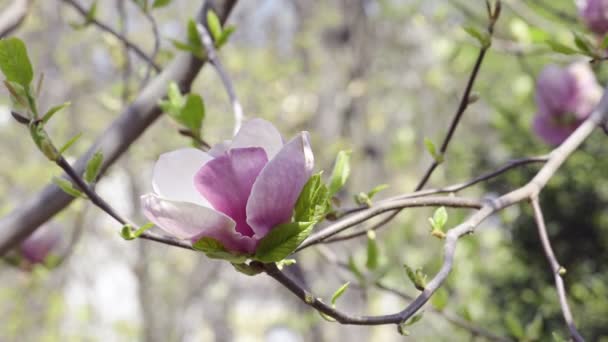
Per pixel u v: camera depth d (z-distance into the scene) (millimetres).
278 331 7059
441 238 1295
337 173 1332
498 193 2986
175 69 1610
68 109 5008
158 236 1221
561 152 1422
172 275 5633
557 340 1348
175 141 4617
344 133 4516
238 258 1149
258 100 4895
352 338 4445
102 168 1585
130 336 5988
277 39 5656
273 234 1146
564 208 2762
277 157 1143
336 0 4719
